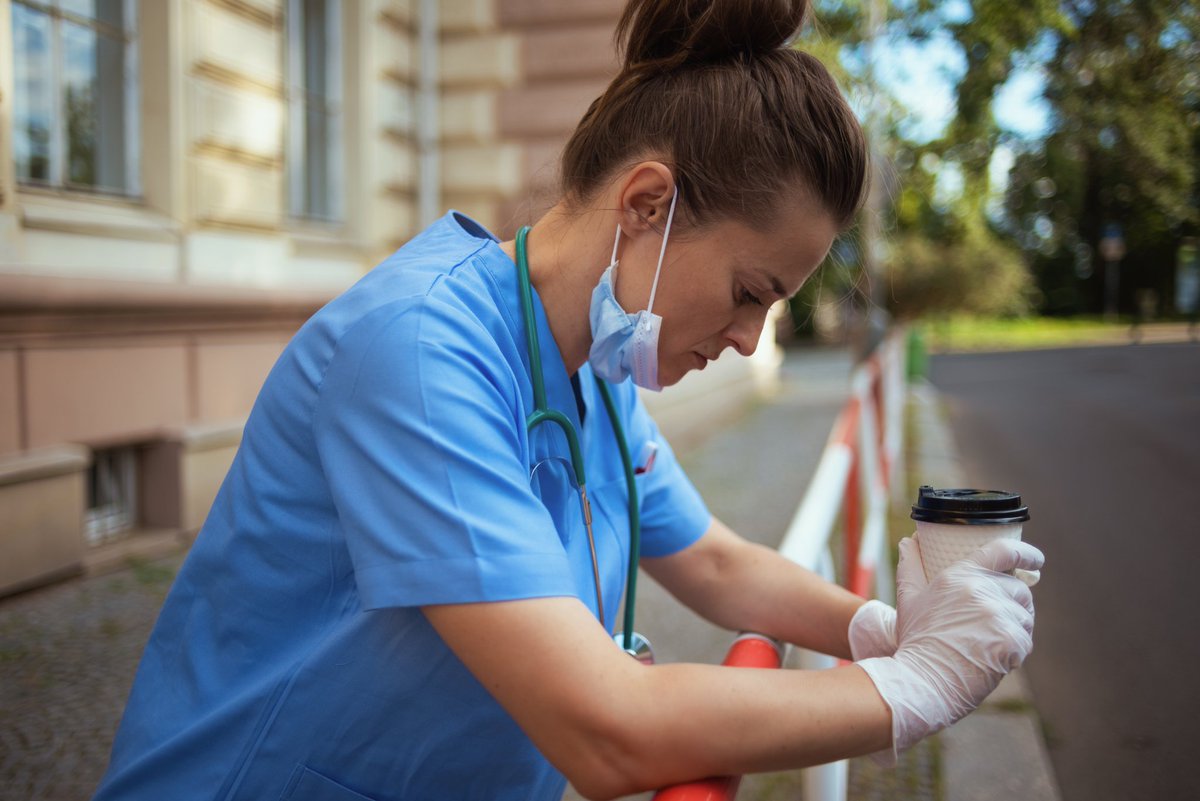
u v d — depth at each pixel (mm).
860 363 9227
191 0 4516
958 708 865
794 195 942
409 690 921
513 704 786
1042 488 6727
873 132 4043
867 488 3762
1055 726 3053
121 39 4414
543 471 1022
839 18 5285
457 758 962
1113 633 3838
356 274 6016
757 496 6117
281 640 971
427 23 6652
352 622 914
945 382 15422
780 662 1300
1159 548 5074
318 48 5887
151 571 3861
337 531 915
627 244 1009
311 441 906
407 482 800
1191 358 14359
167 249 4473
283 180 5570
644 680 791
